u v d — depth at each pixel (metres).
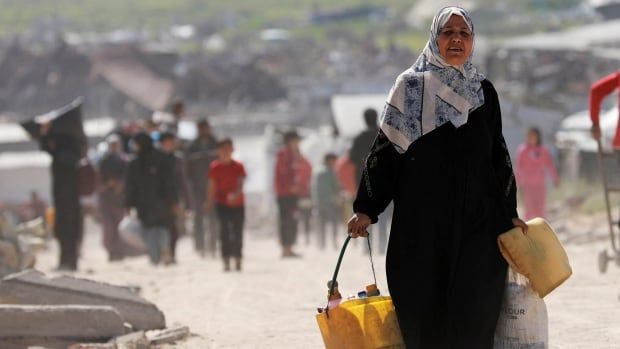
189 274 28.38
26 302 16.50
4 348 14.70
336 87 179.75
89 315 15.28
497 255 11.47
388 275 11.62
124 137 45.06
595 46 94.88
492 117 11.64
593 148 53.88
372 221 11.81
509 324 11.57
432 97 11.44
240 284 25.05
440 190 11.44
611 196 41.69
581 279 21.98
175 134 41.81
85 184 35.03
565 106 74.81
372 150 11.70
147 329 17.11
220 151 30.08
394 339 11.58
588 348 14.74
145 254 38.12
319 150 59.47
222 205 30.08
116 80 187.00
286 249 36.31
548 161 36.66
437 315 11.52
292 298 21.69
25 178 76.62
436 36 11.46
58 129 32.88
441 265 11.50
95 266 33.84
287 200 36.22
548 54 94.56
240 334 17.06
